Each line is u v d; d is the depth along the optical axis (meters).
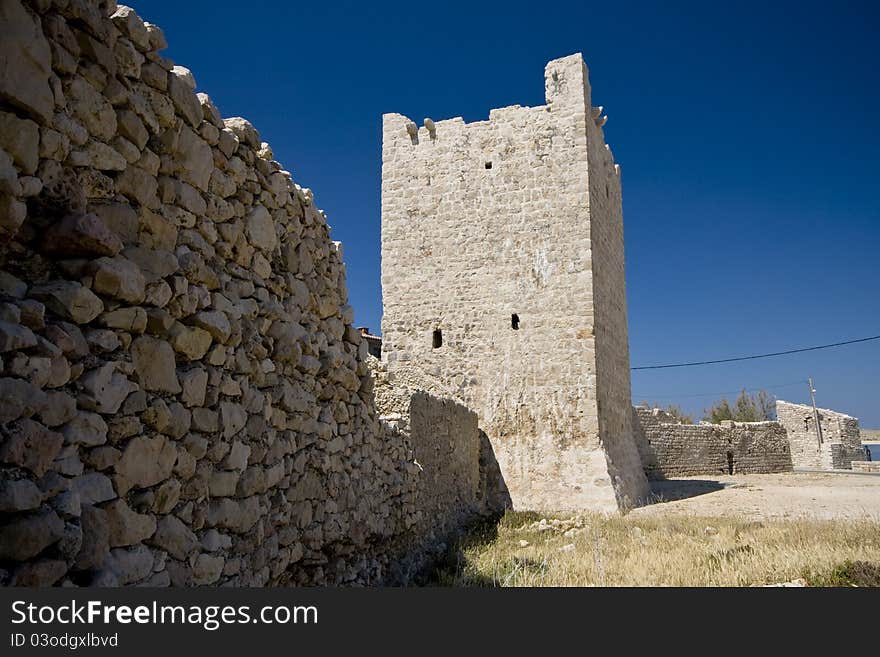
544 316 18.19
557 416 17.50
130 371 3.73
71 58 3.50
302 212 6.64
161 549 3.87
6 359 2.90
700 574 8.16
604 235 20.20
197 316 4.40
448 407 13.56
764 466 32.78
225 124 5.32
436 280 19.56
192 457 4.25
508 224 19.11
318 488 6.44
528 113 19.52
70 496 3.14
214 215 4.88
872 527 11.12
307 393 6.32
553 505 16.62
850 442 40.00
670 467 28.95
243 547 4.84
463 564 9.83
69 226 3.37
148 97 4.16
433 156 20.36
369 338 26.23
